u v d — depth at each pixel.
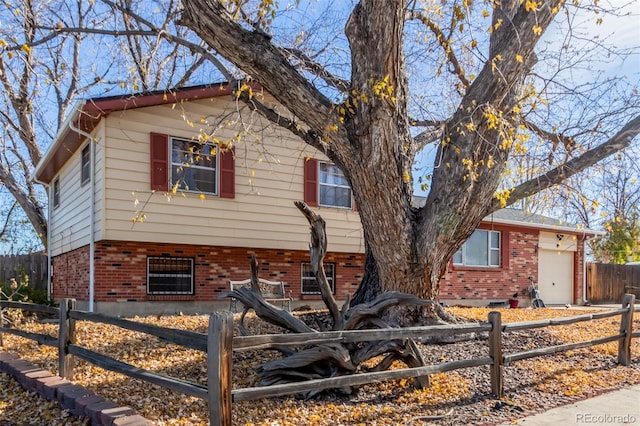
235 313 9.73
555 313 12.21
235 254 12.14
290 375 4.85
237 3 6.77
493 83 6.31
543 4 5.97
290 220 12.38
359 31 6.07
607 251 24.19
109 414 3.69
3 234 25.38
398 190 6.61
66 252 13.55
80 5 15.96
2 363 5.77
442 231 6.68
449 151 6.69
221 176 11.41
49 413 4.34
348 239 13.35
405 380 5.42
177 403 4.64
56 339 5.41
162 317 9.09
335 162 7.59
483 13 5.69
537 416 4.62
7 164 19.89
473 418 4.52
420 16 7.57
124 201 10.16
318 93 6.41
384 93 5.97
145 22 8.02
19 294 10.92
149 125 10.54
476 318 8.94
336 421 4.33
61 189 14.33
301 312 9.12
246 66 6.18
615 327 9.44
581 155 7.04
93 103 9.49
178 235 10.78
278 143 12.20
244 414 4.37
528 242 17.97
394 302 5.28
